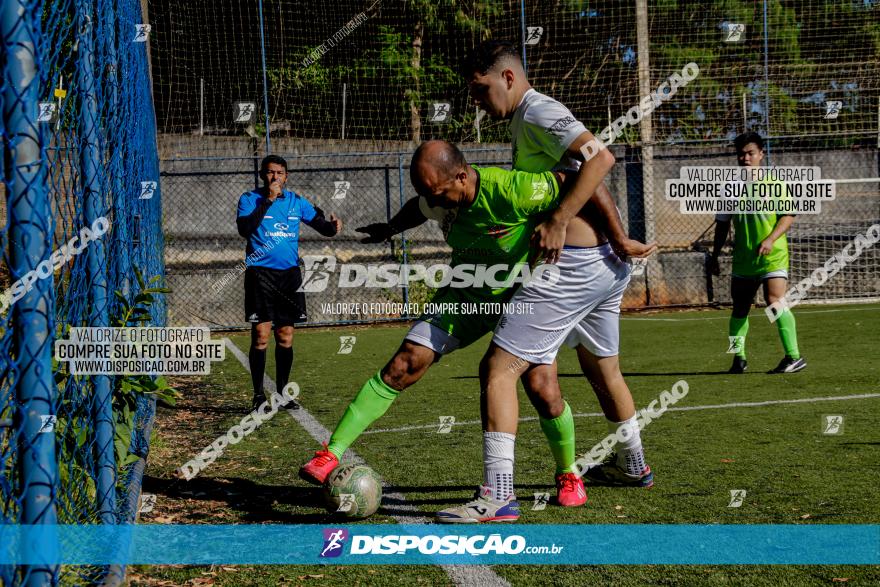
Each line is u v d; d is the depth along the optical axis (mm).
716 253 7398
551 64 16594
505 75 3426
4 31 1900
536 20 16578
